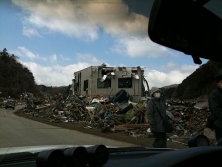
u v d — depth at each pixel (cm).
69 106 2486
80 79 2808
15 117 2952
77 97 2605
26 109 3906
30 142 1154
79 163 190
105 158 210
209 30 150
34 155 273
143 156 274
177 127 1465
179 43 142
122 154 285
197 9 144
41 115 2816
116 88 2397
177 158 158
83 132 1541
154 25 134
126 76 2362
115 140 1243
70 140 1228
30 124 2044
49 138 1284
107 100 2283
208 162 172
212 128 504
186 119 1678
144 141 1198
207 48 151
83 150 195
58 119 2289
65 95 3362
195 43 146
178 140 1178
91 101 2397
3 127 1788
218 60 161
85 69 2655
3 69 13725
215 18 151
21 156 266
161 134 684
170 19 137
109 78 2412
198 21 145
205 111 1862
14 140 1202
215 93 492
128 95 2302
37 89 14762
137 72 2348
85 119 2127
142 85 2355
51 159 179
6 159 254
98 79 2481
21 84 13900
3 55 14238
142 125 1534
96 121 1850
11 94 12388
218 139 491
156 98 688
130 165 167
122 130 1516
